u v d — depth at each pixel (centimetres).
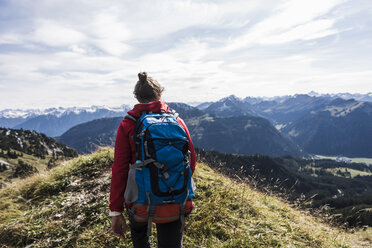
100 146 1168
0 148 19675
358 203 5738
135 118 286
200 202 603
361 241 627
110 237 498
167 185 248
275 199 784
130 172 261
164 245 280
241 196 662
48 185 787
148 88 299
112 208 269
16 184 873
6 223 598
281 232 543
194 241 477
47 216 616
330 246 546
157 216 254
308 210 771
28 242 538
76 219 577
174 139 263
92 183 759
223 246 466
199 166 905
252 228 530
